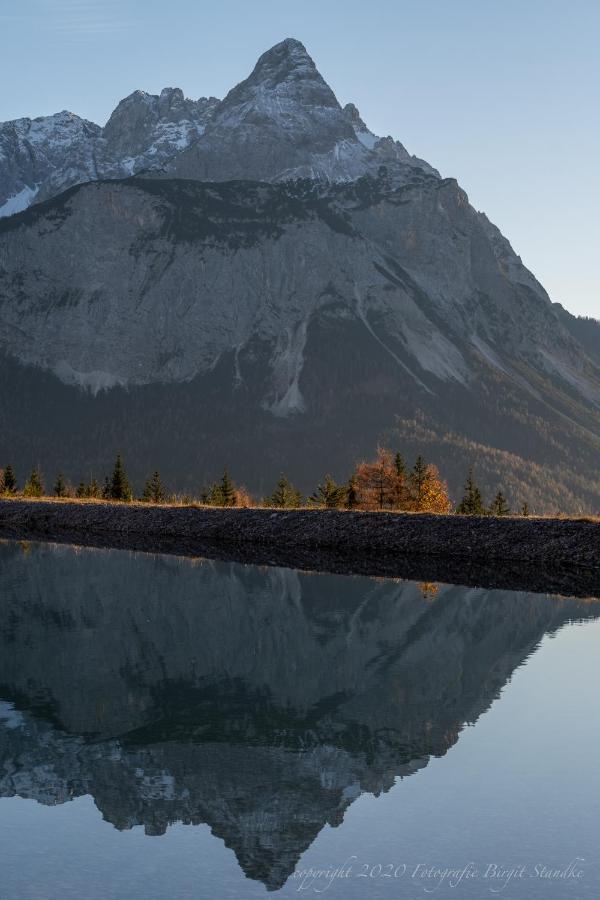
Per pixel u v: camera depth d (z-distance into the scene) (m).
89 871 12.48
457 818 14.19
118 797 15.17
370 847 13.18
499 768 16.45
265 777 16.11
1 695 21.64
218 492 104.56
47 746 17.89
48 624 30.84
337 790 15.40
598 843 13.26
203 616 32.81
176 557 52.34
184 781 15.95
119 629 30.09
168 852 13.12
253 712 20.22
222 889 11.92
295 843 13.21
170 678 23.47
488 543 52.69
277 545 59.72
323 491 88.50
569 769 16.38
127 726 19.12
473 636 29.39
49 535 67.81
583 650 27.11
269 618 32.53
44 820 14.32
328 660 25.80
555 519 53.69
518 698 21.41
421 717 19.88
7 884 12.10
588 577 44.75
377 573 45.59
